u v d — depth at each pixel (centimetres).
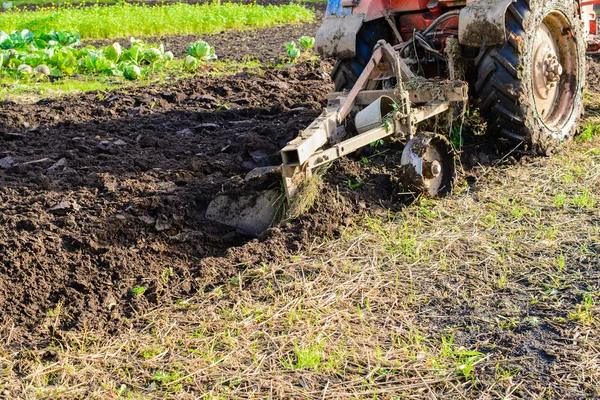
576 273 426
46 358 381
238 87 971
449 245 469
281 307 411
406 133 536
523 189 554
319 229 495
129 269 470
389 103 559
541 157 614
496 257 451
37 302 437
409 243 474
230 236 520
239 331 390
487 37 565
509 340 367
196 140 723
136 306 425
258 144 653
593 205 514
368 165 596
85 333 399
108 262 473
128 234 511
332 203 520
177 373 356
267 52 1398
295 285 430
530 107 589
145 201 537
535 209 514
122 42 1645
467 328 381
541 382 336
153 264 479
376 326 389
